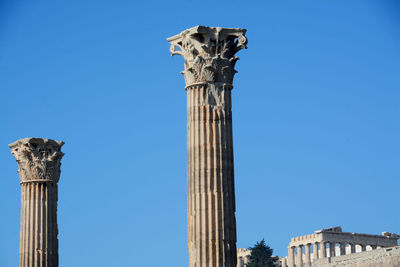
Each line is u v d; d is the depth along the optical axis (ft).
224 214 179.83
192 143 183.73
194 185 181.27
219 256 177.47
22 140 246.68
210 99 185.26
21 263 243.19
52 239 245.45
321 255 574.97
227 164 183.11
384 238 593.83
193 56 187.21
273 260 585.63
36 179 245.65
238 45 190.19
